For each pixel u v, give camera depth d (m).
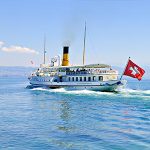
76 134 27.72
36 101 60.12
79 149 22.50
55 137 26.39
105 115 40.03
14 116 39.44
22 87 126.75
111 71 72.69
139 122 34.16
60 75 78.25
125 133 28.03
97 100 59.66
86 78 74.00
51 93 76.25
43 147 23.00
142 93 73.56
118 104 52.97
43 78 84.38
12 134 27.52
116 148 22.69
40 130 29.50
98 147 23.00
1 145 23.52
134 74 66.69
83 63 86.25
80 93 73.44
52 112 43.41
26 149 22.41
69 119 36.69
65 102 57.03
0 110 46.31
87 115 40.19
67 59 82.19
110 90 72.69
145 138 25.92
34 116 39.38
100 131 29.05
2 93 87.38
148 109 45.97
